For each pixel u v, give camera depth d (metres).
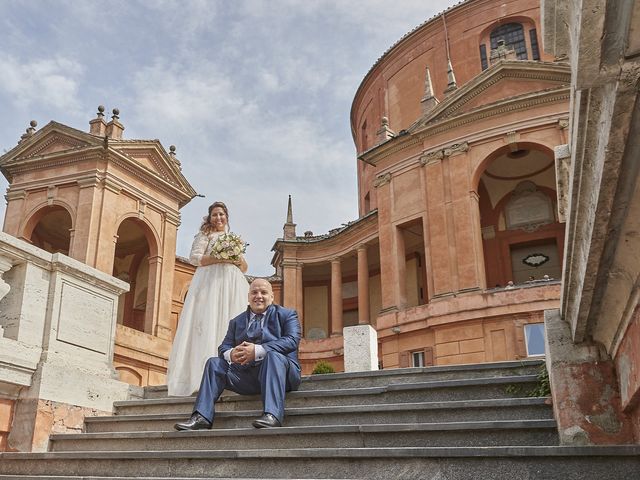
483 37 32.84
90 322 7.59
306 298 37.94
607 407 4.23
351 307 36.28
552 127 22.62
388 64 37.06
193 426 5.57
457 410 4.98
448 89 27.52
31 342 6.75
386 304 24.73
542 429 4.40
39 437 6.32
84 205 24.22
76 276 7.45
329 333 36.81
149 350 24.50
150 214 26.75
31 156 25.80
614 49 1.98
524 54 31.64
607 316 3.80
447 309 22.30
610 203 2.64
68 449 6.24
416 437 4.63
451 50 33.31
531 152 26.08
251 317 6.50
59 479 4.84
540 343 20.48
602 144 2.38
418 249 30.83
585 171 2.69
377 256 35.03
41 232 28.08
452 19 33.78
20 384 6.43
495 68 23.75
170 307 26.59
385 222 25.81
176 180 28.23
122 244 30.41
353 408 5.34
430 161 24.89
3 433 6.38
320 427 4.89
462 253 22.84
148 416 6.43
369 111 38.78
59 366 6.77
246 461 4.57
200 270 8.03
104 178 24.69
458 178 23.95
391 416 5.21
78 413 6.83
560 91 22.33
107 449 5.90
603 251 3.04
